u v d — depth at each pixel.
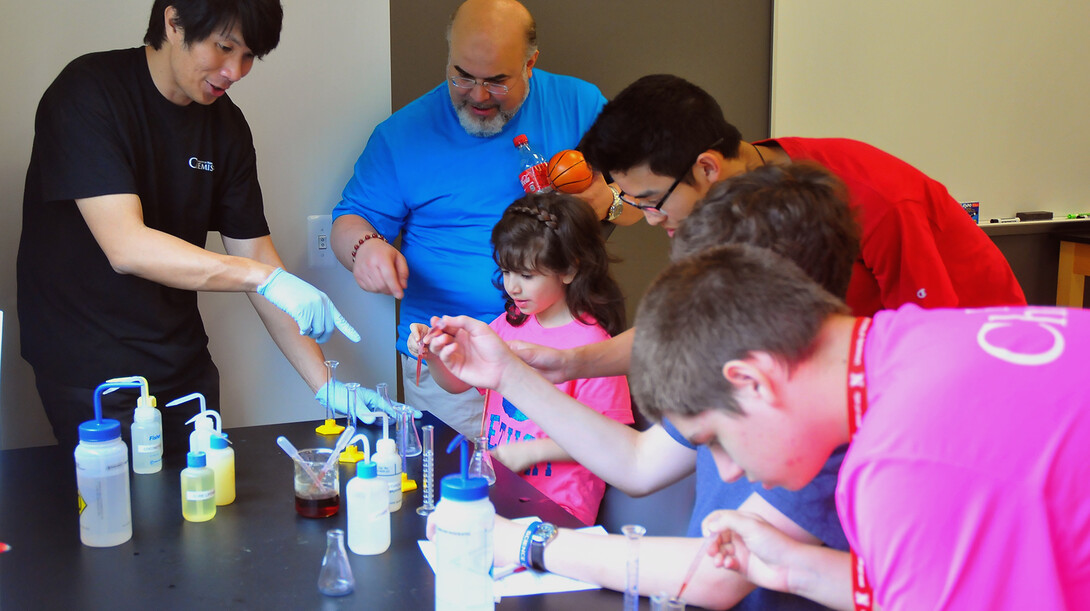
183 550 1.26
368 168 2.57
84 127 1.85
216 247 2.59
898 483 0.69
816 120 3.64
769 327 0.77
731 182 1.18
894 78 3.78
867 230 1.64
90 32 2.38
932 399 0.70
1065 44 4.20
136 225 1.87
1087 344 0.71
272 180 2.62
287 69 2.58
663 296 0.85
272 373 2.71
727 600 1.10
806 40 3.54
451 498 1.02
